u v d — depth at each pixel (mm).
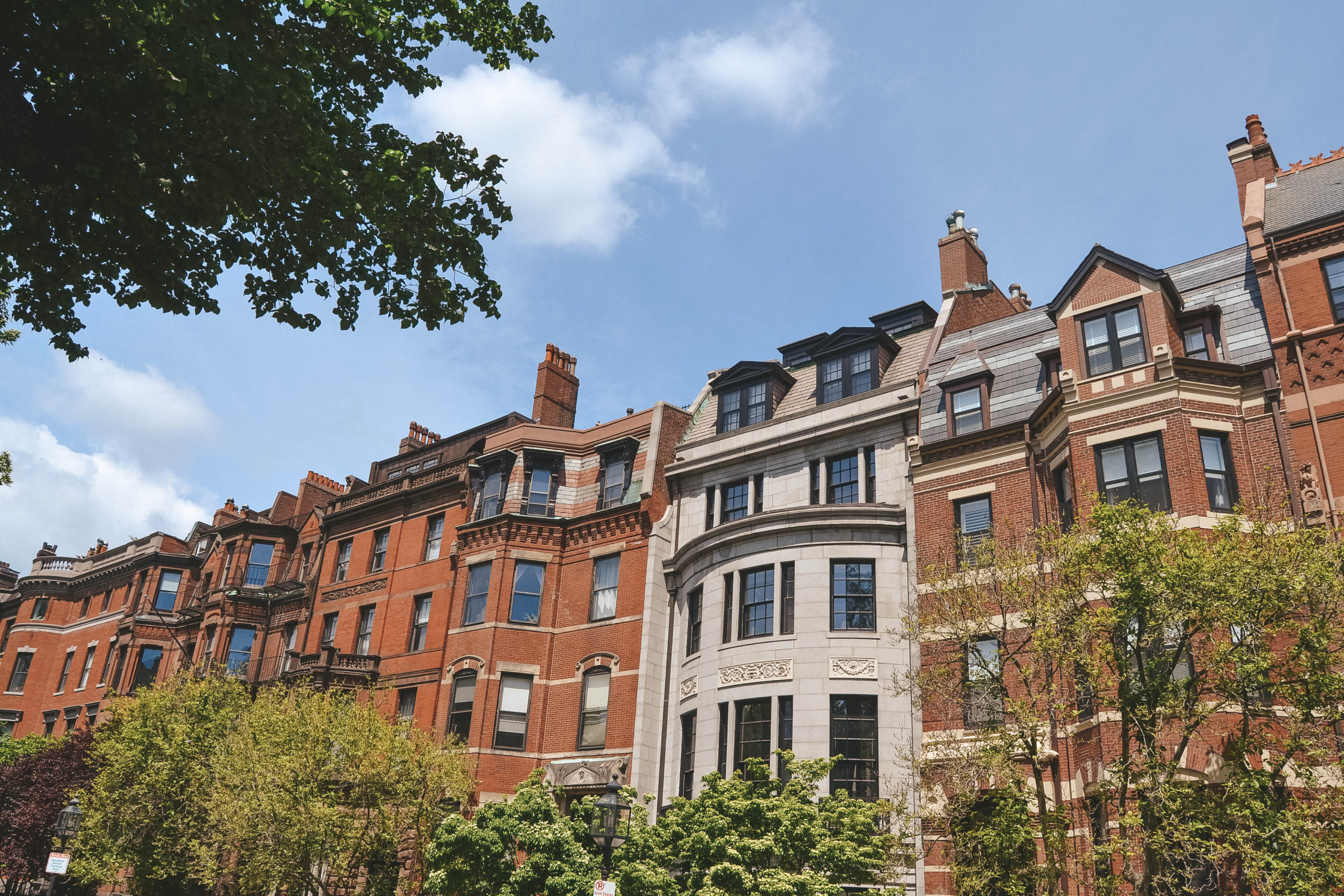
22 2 11227
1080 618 18656
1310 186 25812
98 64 11648
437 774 28000
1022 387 28016
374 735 28375
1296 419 22781
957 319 32750
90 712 53250
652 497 34438
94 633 57031
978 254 36250
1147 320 24719
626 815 21750
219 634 46500
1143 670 17906
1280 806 16984
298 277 14008
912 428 29703
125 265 13195
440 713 35594
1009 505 26516
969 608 21781
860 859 20266
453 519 39781
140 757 33375
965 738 22141
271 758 27750
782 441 32188
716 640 29828
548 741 33875
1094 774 22016
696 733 29328
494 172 14242
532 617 35844
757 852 20000
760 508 32344
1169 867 17906
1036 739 20188
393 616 40062
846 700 27016
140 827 32625
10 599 63125
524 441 39219
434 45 13930
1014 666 23641
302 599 45281
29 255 12719
